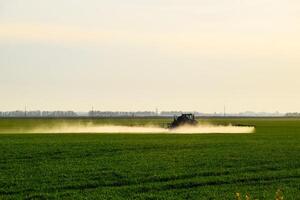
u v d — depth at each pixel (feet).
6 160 155.12
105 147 195.21
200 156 166.40
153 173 130.21
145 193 107.55
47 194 104.73
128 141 227.81
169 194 106.52
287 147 198.90
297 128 400.47
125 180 121.08
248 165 146.00
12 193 107.86
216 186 115.55
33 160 156.04
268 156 165.99
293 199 101.91
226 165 145.28
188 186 115.96
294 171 134.92
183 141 228.84
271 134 295.89
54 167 140.26
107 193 106.73
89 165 144.46
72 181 119.34
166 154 173.06
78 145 203.92
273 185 116.26
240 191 109.40
